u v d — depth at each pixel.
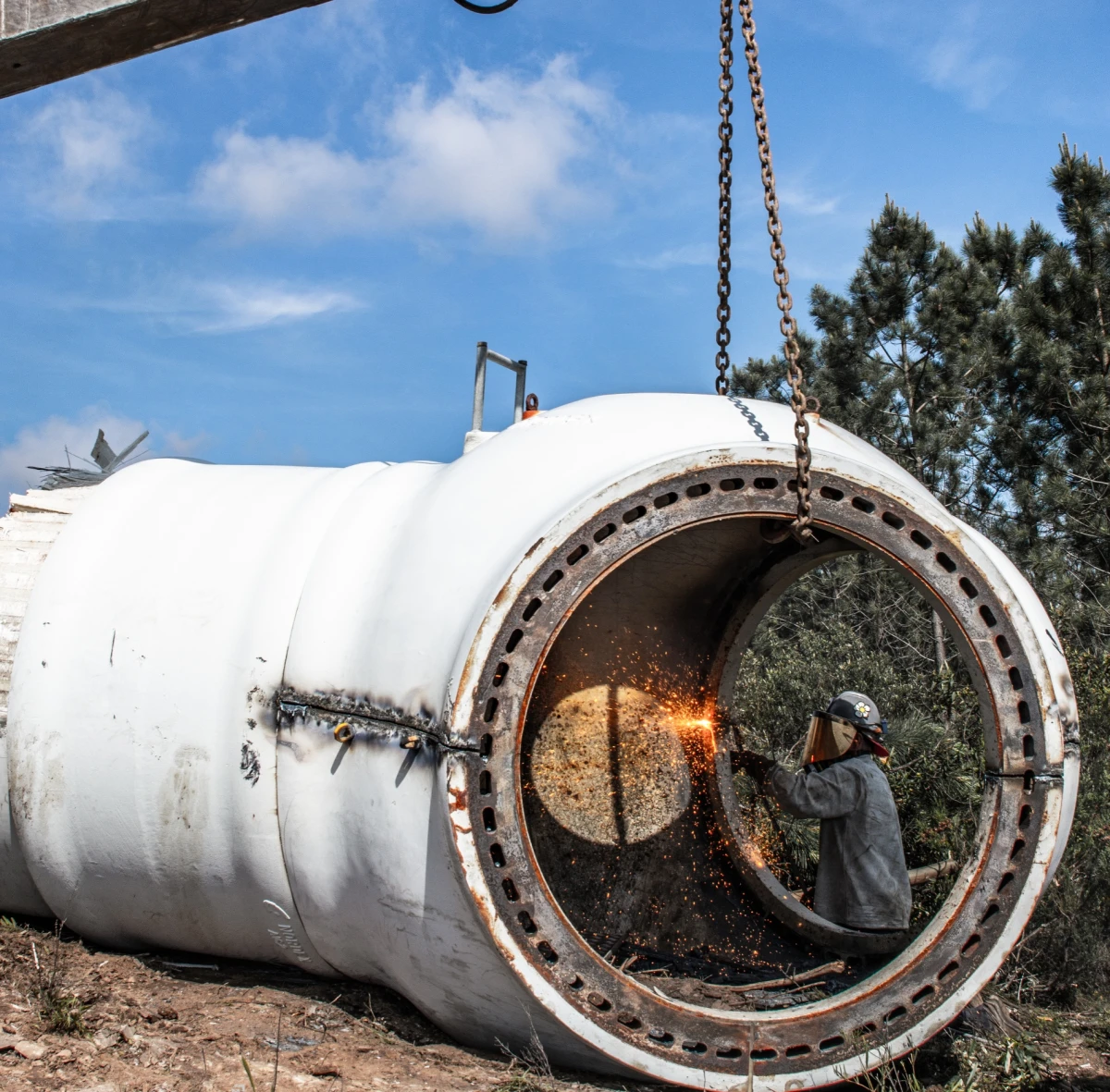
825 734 4.57
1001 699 3.25
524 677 3.03
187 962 4.02
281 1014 3.51
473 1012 3.28
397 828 3.20
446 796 2.98
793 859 5.75
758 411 3.75
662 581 4.65
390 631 3.36
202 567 3.89
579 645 4.55
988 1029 3.91
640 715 4.70
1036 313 11.45
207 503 4.11
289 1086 3.00
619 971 3.06
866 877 4.37
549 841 4.36
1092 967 4.66
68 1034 3.17
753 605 4.84
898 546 3.29
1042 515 11.03
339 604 3.61
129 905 3.91
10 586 4.02
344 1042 3.36
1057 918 4.71
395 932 3.28
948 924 3.21
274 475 4.28
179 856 3.73
